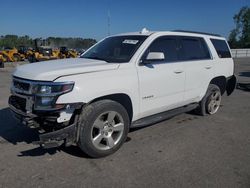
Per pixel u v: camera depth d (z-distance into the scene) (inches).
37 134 226.5
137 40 217.5
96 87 175.3
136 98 200.7
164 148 202.8
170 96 229.5
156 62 217.3
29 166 173.6
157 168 172.9
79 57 229.1
